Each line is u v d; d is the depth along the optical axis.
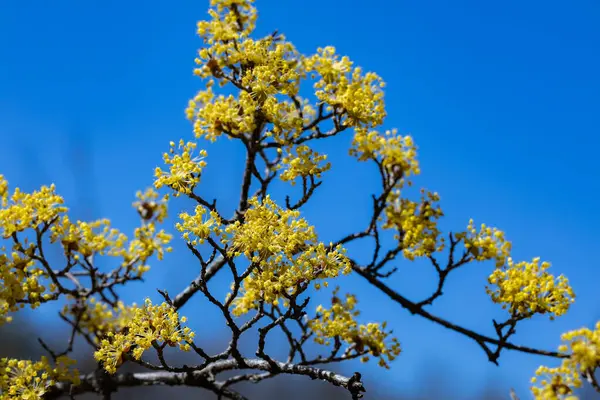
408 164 5.54
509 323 5.11
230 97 5.09
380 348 5.15
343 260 4.38
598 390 3.83
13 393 4.70
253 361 4.68
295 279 4.32
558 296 4.97
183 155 4.75
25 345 10.18
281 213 4.40
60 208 5.04
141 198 5.64
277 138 5.17
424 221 5.49
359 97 5.34
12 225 4.84
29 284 4.86
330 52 5.48
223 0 5.27
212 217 4.36
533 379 3.99
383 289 5.59
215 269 5.74
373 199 5.53
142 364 4.43
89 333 6.42
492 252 5.29
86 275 5.94
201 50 5.06
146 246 5.54
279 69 5.18
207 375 5.55
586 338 3.94
